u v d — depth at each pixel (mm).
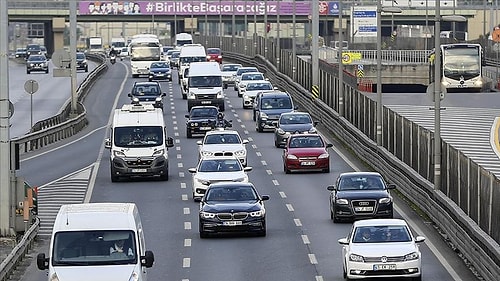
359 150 136750
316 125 168500
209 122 161875
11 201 84000
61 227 58562
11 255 71312
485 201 74750
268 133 167250
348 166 130750
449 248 80562
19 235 85125
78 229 58469
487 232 74000
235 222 86125
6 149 83125
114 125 122562
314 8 178125
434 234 86562
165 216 98375
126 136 121750
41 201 107375
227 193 88938
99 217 59156
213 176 106375
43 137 155375
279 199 107375
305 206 102812
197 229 91562
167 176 121812
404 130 112500
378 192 92875
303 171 126125
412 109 178250
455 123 161750
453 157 87938
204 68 198000
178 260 77938
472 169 79688
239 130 170500
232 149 129375
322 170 125625
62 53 179250
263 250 81312
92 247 57906
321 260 76938
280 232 89312
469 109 178250
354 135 141250
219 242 85188
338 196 92688
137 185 118625
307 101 183250
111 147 121312
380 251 67500
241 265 75688
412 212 97562
